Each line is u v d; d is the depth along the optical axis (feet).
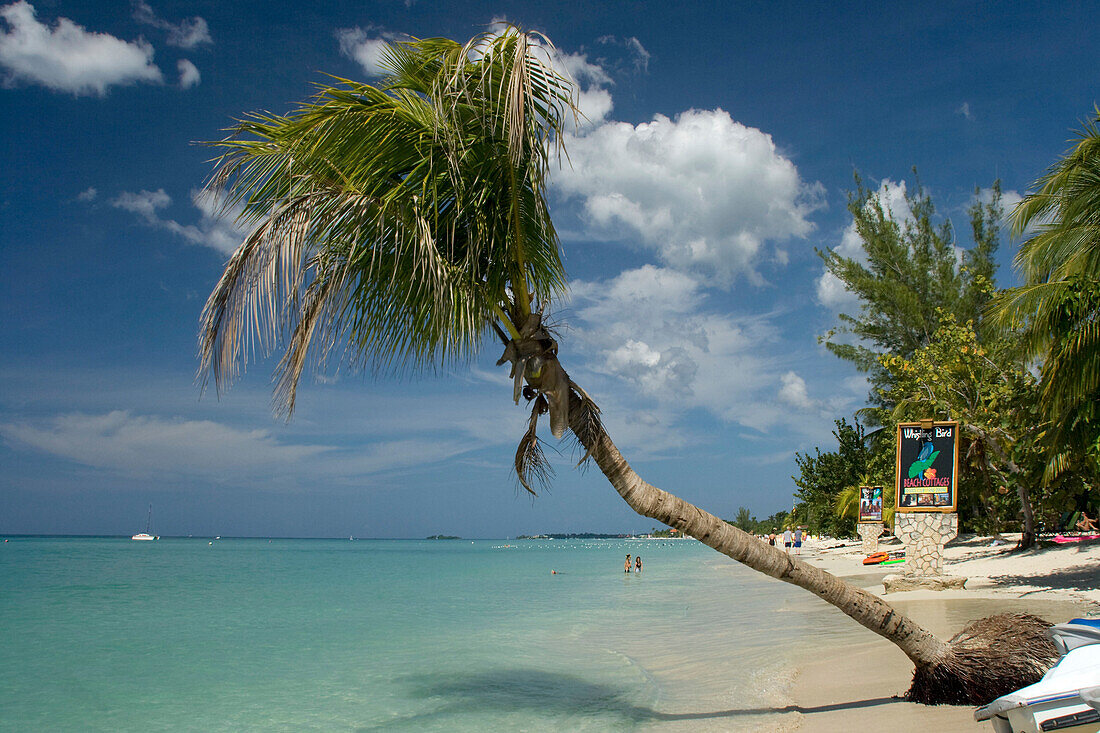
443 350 22.09
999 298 53.11
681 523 21.31
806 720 21.66
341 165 19.93
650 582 116.88
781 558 21.24
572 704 28.60
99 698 33.53
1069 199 47.52
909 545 57.62
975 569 71.26
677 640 46.09
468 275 20.80
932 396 81.00
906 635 21.31
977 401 78.79
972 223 102.58
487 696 30.68
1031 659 20.39
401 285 21.38
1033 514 81.35
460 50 19.24
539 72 19.76
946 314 88.69
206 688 35.35
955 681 21.06
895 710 21.22
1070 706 12.21
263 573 148.36
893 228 104.42
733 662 35.12
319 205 19.12
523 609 72.02
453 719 26.89
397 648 46.65
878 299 102.17
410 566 189.26
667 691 29.84
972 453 83.25
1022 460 67.77
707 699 27.25
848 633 41.88
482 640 49.34
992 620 21.94
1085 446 47.44
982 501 94.27
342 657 43.73
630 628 54.44
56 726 28.58
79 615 68.95
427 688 33.35
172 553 292.20
